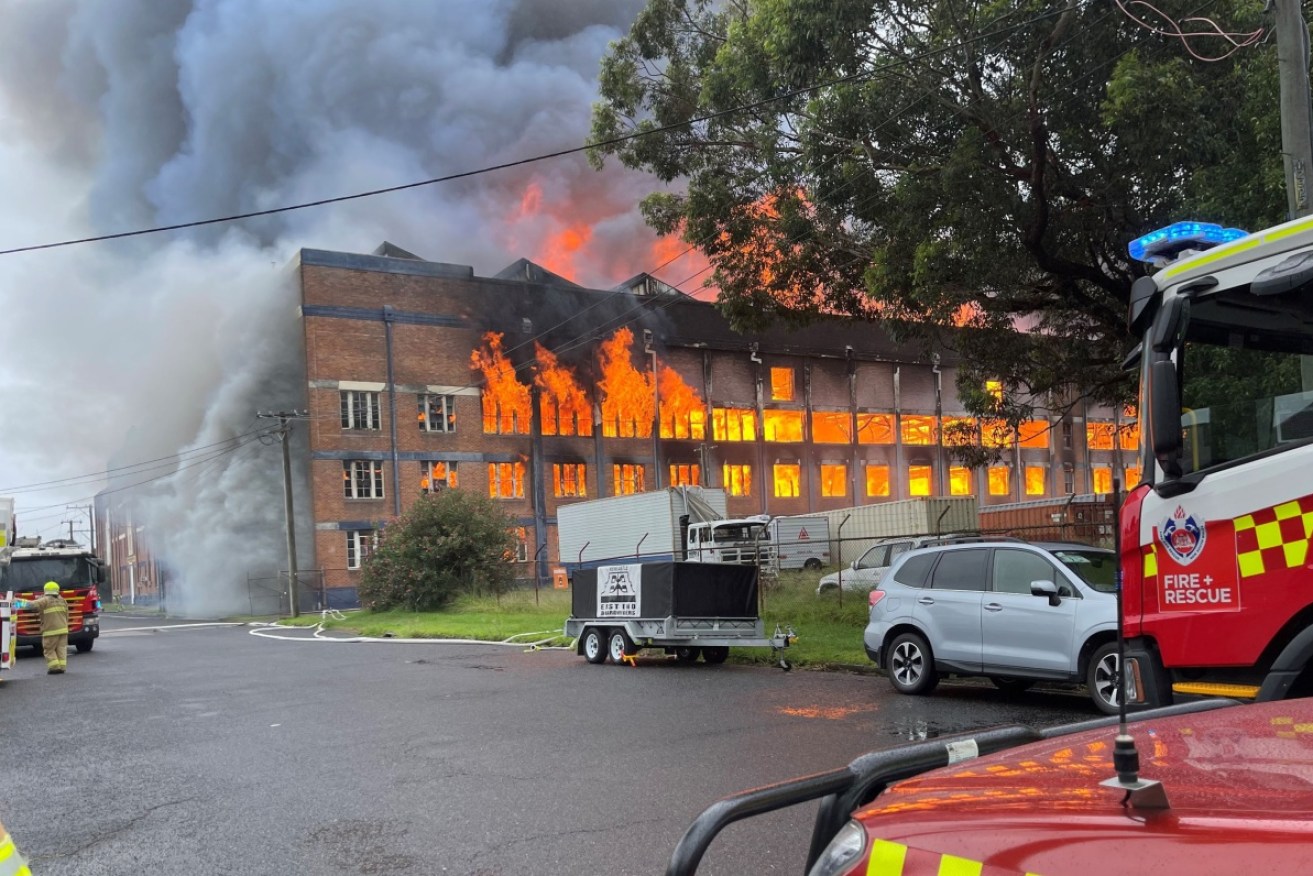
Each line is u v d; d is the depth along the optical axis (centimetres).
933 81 1466
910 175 1512
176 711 1184
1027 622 987
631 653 1546
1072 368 1828
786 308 2014
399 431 4569
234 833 613
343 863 543
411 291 4678
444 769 771
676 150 2000
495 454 4759
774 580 2302
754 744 830
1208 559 533
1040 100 1437
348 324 4525
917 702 1051
